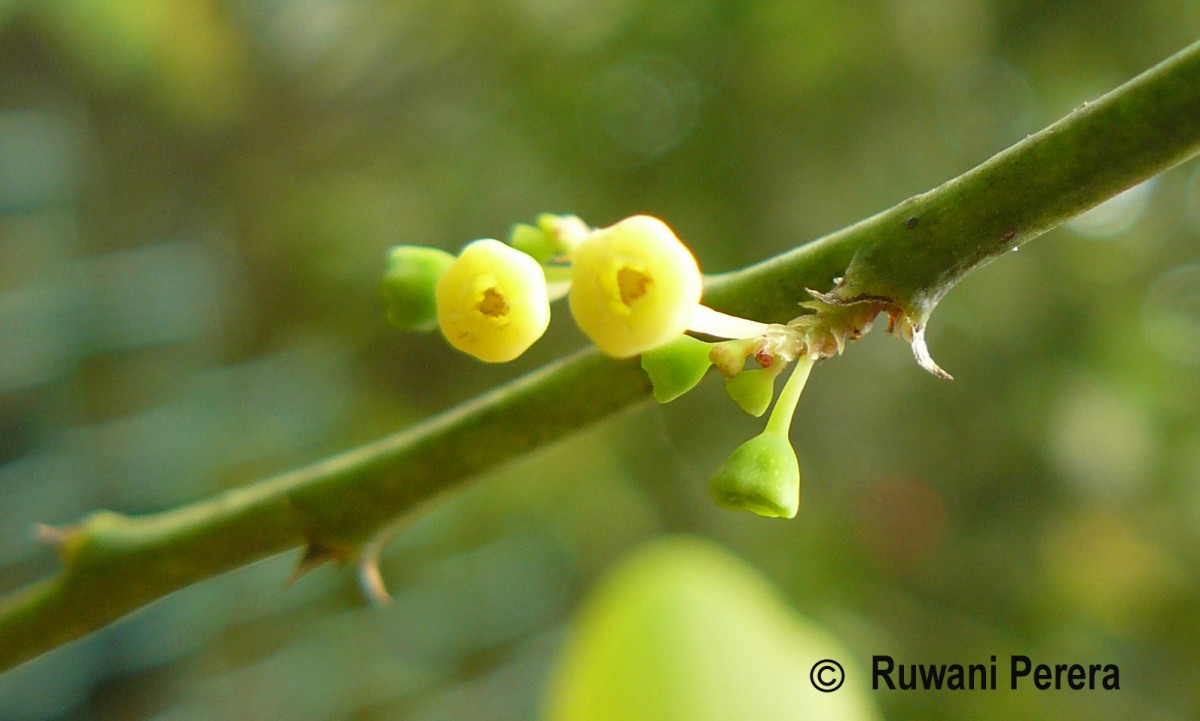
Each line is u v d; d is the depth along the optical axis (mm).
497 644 338
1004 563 327
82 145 339
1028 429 323
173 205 364
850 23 290
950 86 300
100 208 344
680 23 309
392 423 357
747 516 339
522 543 346
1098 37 292
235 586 313
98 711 284
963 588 328
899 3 286
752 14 299
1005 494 331
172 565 97
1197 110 82
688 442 348
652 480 350
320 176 389
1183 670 313
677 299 80
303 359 359
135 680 291
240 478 325
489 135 357
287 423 345
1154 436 324
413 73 380
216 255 371
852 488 336
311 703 309
